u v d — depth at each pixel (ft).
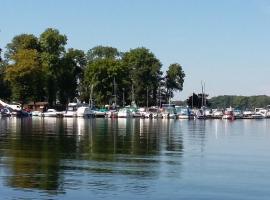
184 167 101.50
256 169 100.27
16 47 531.50
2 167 96.43
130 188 78.33
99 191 75.72
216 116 516.73
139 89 583.17
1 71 509.76
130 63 595.47
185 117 486.38
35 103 504.02
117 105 548.31
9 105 458.91
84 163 104.12
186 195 74.64
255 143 166.50
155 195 74.08
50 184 79.87
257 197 74.28
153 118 485.56
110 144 149.89
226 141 174.70
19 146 138.31
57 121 360.07
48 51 528.22
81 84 591.37
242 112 577.02
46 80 492.54
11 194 72.49
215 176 90.94
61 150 128.88
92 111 476.95
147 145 148.87
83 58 614.34
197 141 169.68
